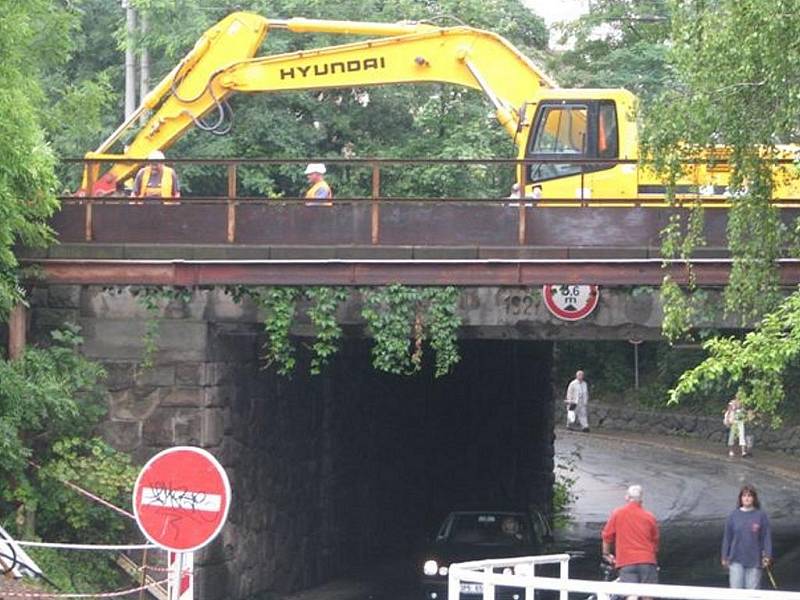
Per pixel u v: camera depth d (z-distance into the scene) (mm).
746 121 20672
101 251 25422
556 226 25484
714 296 25047
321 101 44781
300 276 25234
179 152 42438
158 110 31844
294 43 44375
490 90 30422
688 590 13672
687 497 46562
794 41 19594
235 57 30922
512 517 28656
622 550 22922
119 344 25625
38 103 26438
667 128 21062
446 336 25250
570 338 26141
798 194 25984
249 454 27453
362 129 45156
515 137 30141
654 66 51969
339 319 25766
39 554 23609
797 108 19891
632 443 61562
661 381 65375
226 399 26328
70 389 24875
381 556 36062
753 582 23766
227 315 25594
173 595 15859
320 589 30891
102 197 25609
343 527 33375
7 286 23609
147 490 15758
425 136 44719
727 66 20281
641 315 25547
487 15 47875
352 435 33969
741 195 21562
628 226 25391
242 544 26906
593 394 68750
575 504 45844
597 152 28672
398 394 36969
